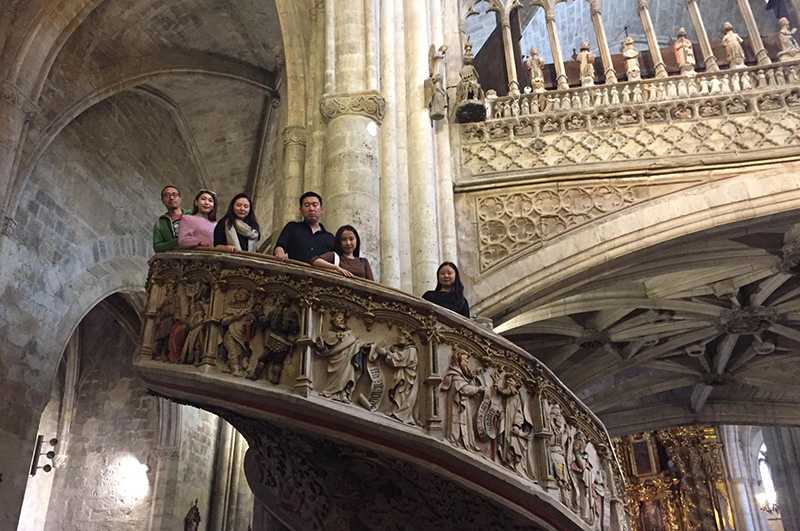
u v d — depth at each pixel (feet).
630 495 96.58
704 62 43.52
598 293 49.24
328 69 34.91
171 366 20.15
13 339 46.47
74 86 49.32
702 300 51.34
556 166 37.32
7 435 44.98
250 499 69.67
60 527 64.69
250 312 20.34
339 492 22.75
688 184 35.91
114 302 65.46
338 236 24.80
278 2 39.14
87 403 69.36
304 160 36.42
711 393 67.72
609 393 63.72
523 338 55.77
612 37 75.10
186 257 21.49
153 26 51.88
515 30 46.11
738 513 89.97
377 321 20.79
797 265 43.39
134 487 63.62
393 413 19.58
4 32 45.70
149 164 59.36
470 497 21.30
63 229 51.60
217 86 57.82
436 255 33.17
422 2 39.11
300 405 18.93
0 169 43.50
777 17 59.41
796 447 79.97
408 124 36.01
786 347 57.36
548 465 21.13
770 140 36.27
